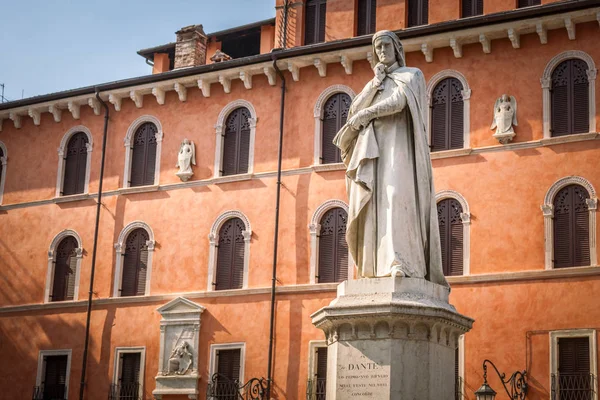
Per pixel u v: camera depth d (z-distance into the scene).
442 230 35.38
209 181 40.03
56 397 41.00
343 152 13.38
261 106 39.66
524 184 34.44
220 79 40.09
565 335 32.72
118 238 41.34
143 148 41.81
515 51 35.38
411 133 12.98
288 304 37.38
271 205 38.72
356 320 12.14
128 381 39.94
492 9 37.91
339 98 38.31
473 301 34.16
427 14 39.59
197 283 39.44
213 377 37.97
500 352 33.44
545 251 33.72
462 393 33.56
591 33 34.38
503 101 35.16
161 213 40.75
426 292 12.38
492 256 34.41
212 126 40.53
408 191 12.73
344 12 41.09
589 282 32.81
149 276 40.38
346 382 12.14
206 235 39.69
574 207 33.75
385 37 13.36
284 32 42.41
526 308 33.44
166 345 39.22
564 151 34.09
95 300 41.03
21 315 42.53
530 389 32.84
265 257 38.41
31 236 43.34
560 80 34.69
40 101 43.44
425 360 12.05
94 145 42.84
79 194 42.62
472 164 35.31
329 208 37.56
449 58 36.31
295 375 36.62
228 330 38.28
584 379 32.31
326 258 37.34
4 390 42.09
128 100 42.44
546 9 34.16
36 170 43.88
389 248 12.52
